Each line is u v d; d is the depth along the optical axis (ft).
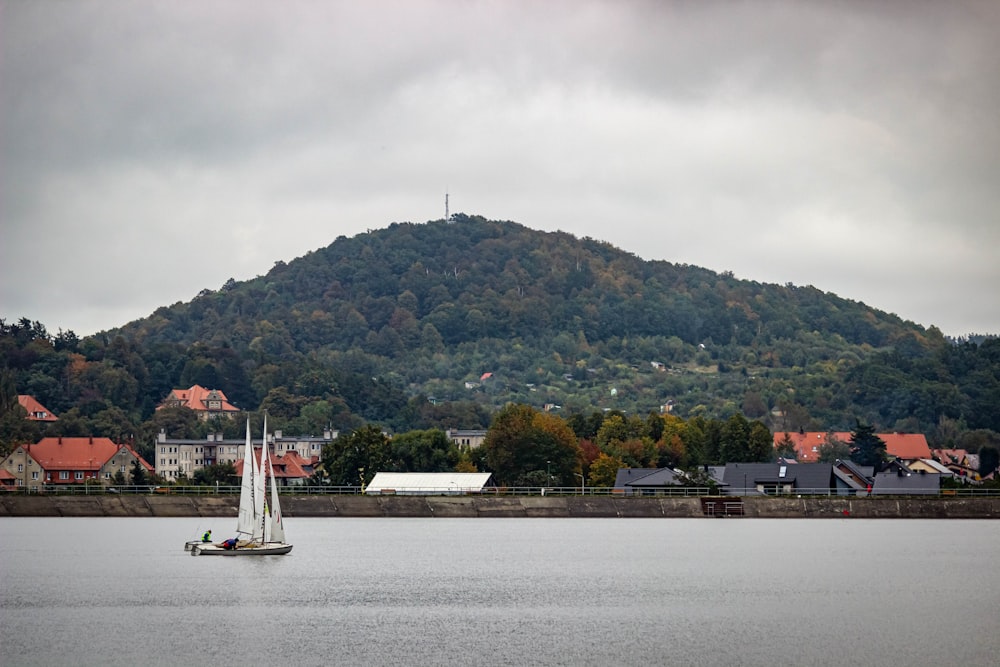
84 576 545.44
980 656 385.50
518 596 496.64
